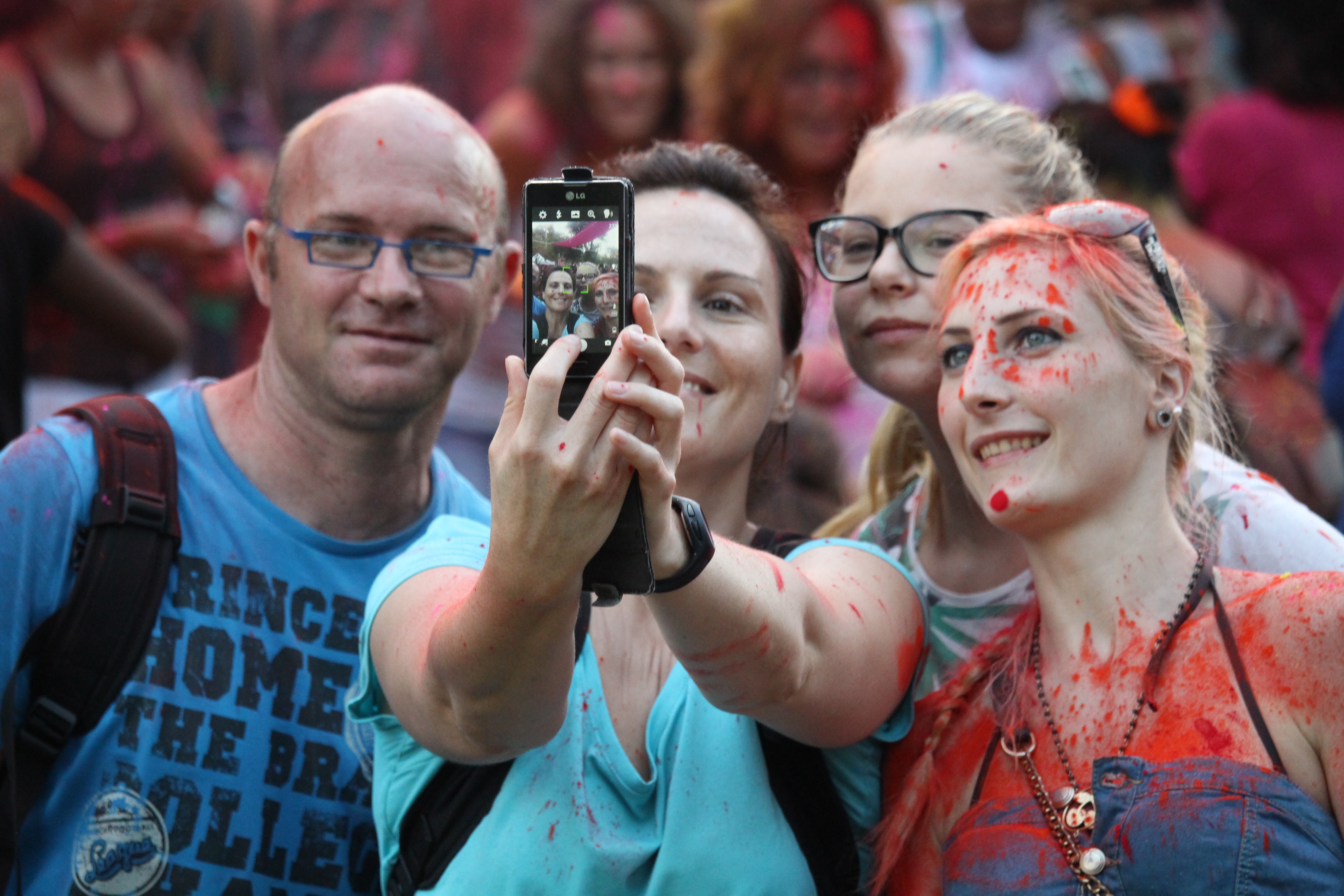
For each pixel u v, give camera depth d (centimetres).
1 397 991
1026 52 1531
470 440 1355
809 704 546
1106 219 590
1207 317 692
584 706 590
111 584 695
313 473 766
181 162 1395
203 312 1423
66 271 1089
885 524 820
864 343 758
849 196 777
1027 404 565
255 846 703
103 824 684
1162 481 580
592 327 466
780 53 1324
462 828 577
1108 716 554
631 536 457
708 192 682
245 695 717
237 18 1608
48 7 1284
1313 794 513
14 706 684
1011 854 544
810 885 579
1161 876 507
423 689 520
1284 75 1274
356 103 781
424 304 752
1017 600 713
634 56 1393
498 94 1620
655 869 565
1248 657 533
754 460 754
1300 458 1095
